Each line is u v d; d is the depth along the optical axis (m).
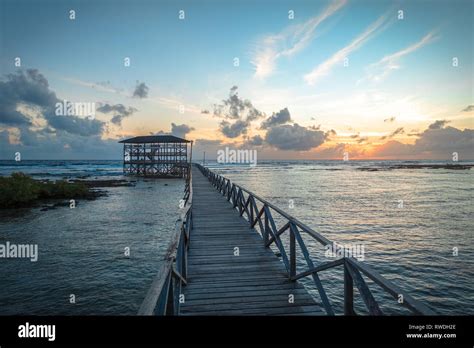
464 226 18.25
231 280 5.52
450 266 11.49
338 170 105.00
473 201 28.72
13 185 26.83
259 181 53.09
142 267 11.54
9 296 9.00
